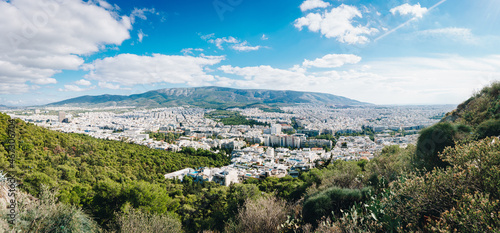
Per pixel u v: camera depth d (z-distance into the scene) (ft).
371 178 35.04
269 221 26.20
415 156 29.30
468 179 13.33
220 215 63.16
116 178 157.28
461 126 28.19
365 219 18.12
